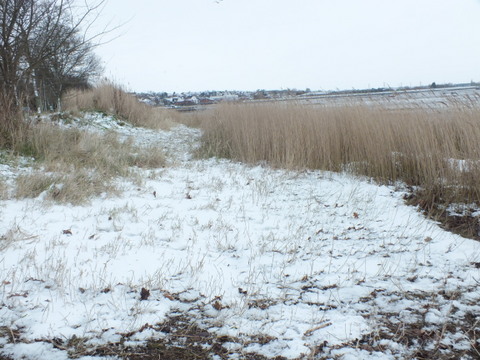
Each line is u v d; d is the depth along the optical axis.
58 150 7.69
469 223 5.06
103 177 6.73
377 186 6.82
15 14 7.84
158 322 2.84
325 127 8.21
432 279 3.47
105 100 15.45
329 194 6.54
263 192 6.64
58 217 4.91
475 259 3.87
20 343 2.52
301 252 4.21
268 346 2.56
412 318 2.85
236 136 9.91
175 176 7.71
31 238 4.18
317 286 3.41
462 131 6.17
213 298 3.19
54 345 2.52
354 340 2.60
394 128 7.29
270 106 10.20
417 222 5.11
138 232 4.64
